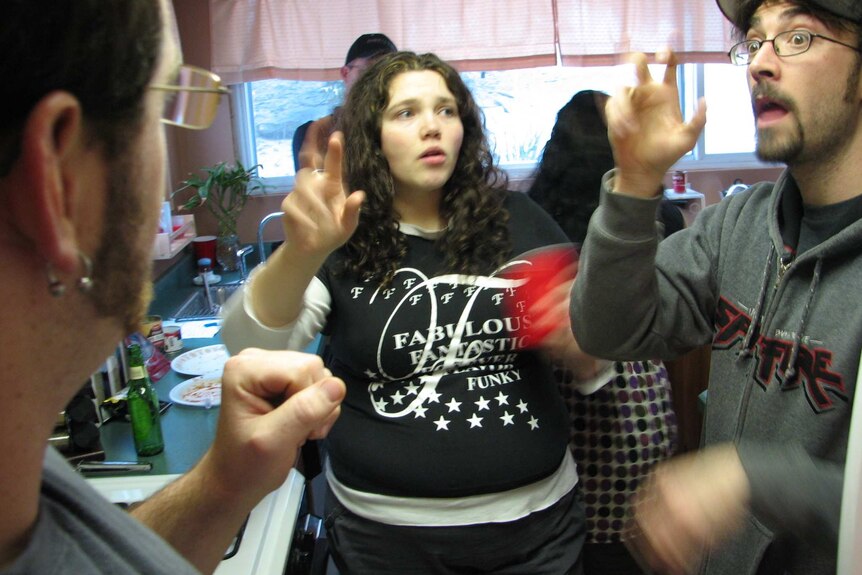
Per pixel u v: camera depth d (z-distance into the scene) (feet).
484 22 12.37
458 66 12.46
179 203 12.76
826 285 3.04
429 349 4.32
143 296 1.45
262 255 9.62
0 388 1.21
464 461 4.21
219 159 12.80
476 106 4.81
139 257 1.40
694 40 12.69
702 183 14.20
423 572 4.34
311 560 4.98
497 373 4.47
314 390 2.35
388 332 4.31
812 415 3.01
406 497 4.27
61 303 1.26
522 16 12.37
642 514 2.68
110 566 1.45
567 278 4.59
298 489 4.47
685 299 3.73
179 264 10.65
